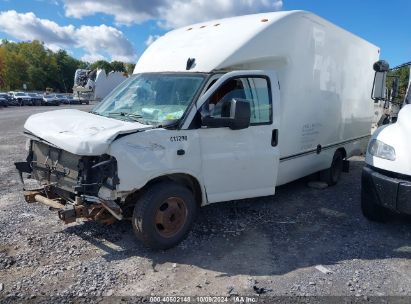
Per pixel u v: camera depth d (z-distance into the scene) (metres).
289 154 6.52
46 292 3.94
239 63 5.47
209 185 5.16
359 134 9.29
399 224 5.93
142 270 4.41
